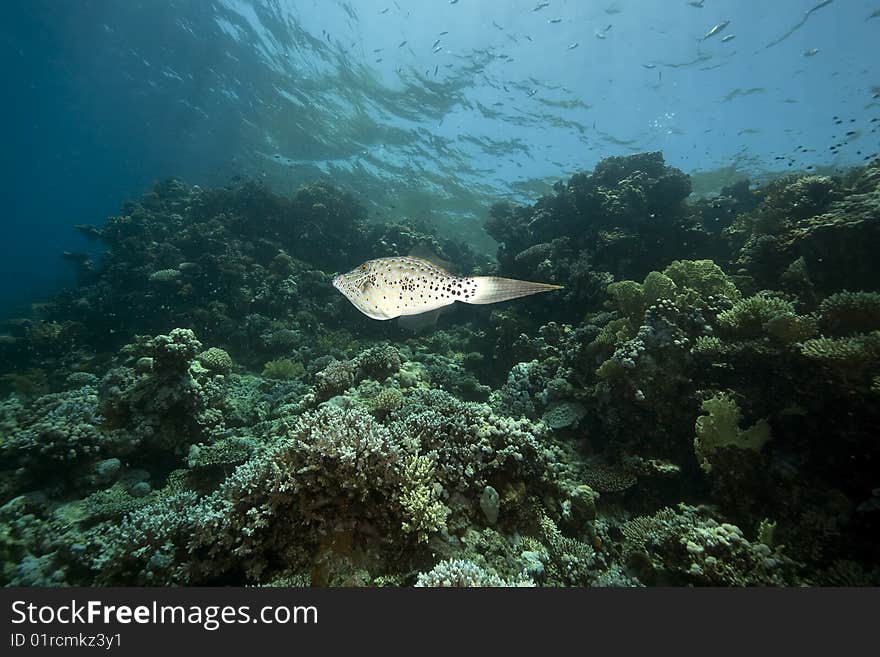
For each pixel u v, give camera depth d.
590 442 3.29
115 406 3.06
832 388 2.22
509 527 2.06
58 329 6.21
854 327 2.47
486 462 2.16
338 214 8.09
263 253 7.16
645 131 10.32
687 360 2.82
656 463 2.68
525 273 5.72
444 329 6.98
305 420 2.18
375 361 3.84
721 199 5.71
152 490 2.71
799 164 9.98
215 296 6.29
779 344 2.50
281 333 5.79
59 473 2.67
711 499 2.48
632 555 2.18
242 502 1.77
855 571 1.80
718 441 2.39
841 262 3.32
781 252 3.64
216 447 2.92
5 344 5.97
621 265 4.94
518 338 5.13
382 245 7.80
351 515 1.74
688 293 3.20
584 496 2.38
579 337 3.89
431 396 3.05
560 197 6.00
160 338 3.13
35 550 2.14
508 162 12.05
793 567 1.86
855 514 1.98
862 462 2.12
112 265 7.05
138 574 1.73
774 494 2.23
